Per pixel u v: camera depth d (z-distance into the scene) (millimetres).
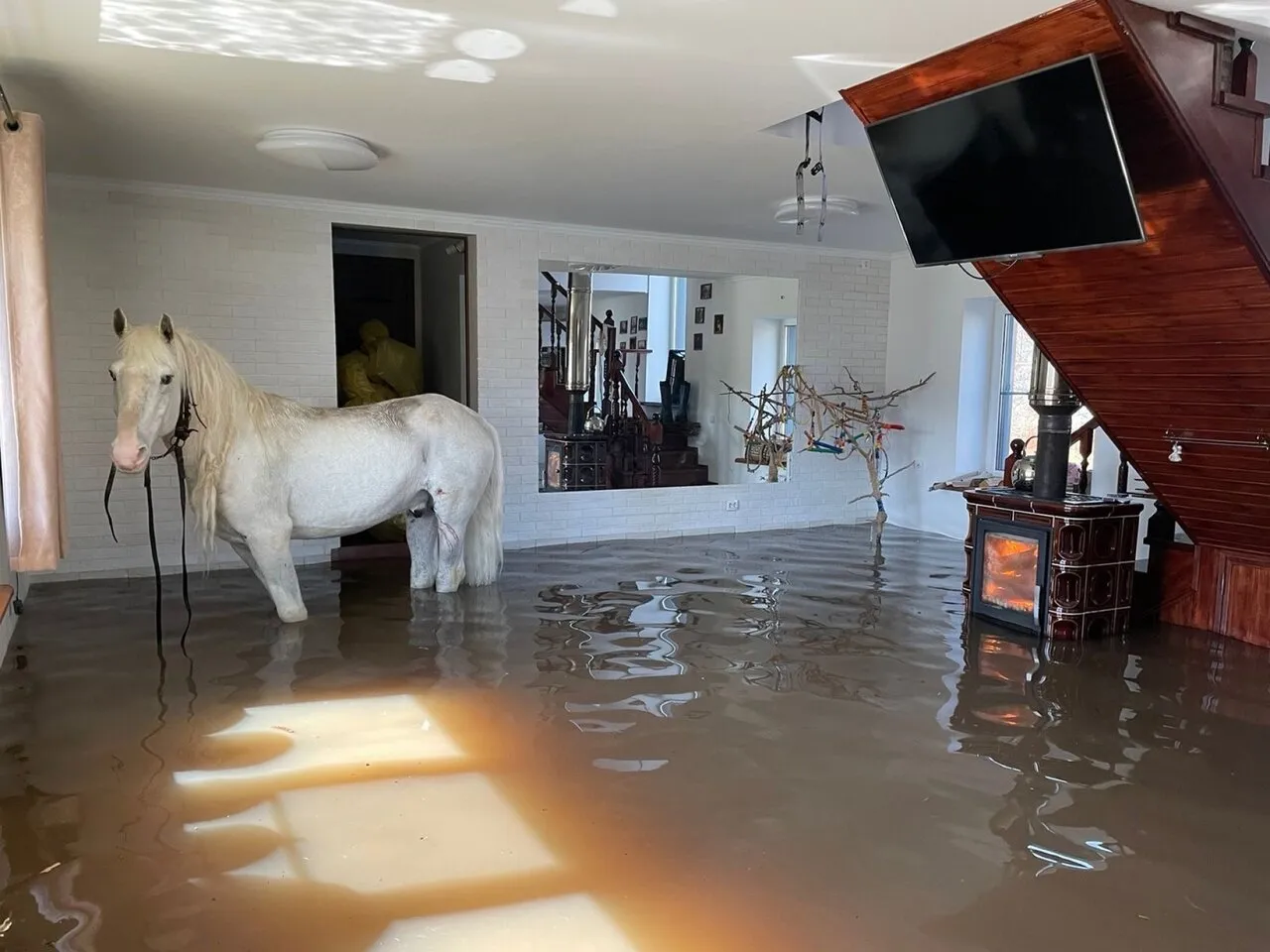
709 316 10070
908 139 3381
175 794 2758
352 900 2232
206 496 4215
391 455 4758
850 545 7145
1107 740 3309
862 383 8289
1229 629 4691
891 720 3457
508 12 2926
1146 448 4445
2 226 3393
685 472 9617
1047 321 3977
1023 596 4754
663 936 2115
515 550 6730
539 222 6727
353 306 7730
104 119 4168
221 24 3053
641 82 3592
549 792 2818
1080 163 2928
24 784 2803
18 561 3510
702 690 3734
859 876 2387
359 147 4453
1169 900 2301
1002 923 2191
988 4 2732
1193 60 2732
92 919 2131
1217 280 3227
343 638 4359
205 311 5770
